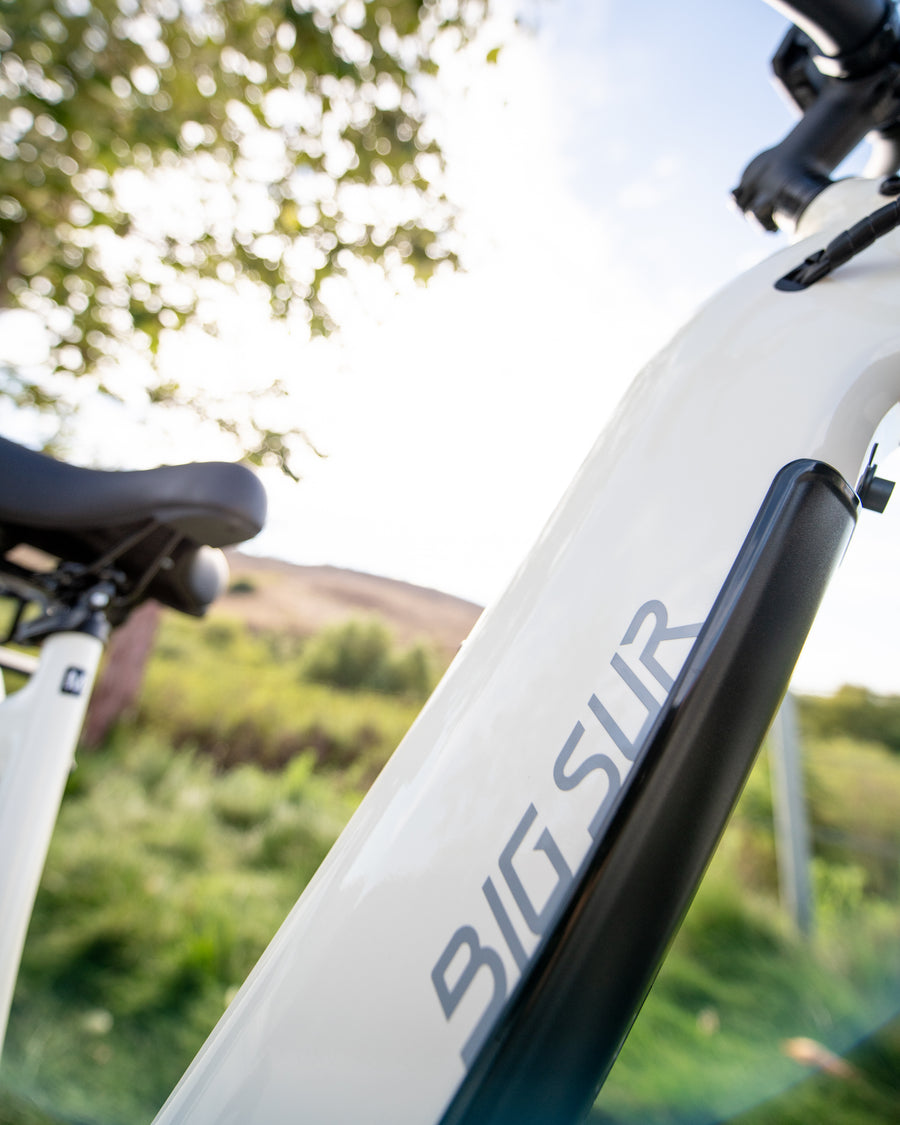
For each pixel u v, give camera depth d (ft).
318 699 19.54
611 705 1.19
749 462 1.32
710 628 1.18
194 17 9.00
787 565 1.21
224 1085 1.24
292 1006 1.23
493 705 1.30
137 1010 6.44
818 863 13.38
